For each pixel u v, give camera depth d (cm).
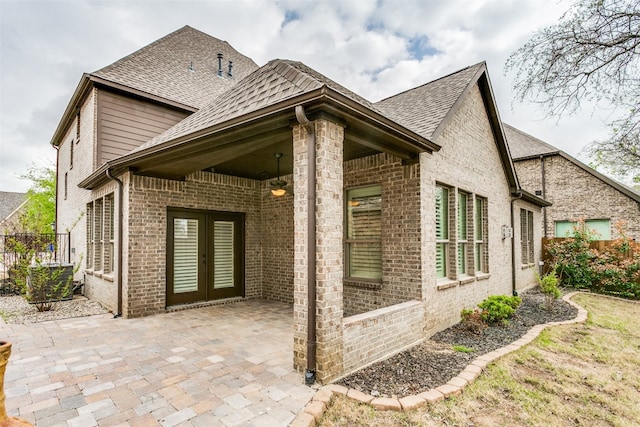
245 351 435
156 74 1017
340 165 368
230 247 808
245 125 383
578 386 365
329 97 317
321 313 340
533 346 484
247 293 814
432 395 321
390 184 564
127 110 879
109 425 265
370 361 402
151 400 304
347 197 649
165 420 272
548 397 337
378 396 321
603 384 371
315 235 346
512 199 959
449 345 489
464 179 684
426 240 537
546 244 1226
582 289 1049
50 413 282
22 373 363
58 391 322
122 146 862
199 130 422
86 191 920
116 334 512
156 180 662
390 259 560
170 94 969
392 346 441
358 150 564
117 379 348
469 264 707
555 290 774
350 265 643
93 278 824
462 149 682
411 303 501
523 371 398
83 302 786
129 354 424
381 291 571
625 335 555
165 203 674
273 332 526
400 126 423
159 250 660
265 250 835
